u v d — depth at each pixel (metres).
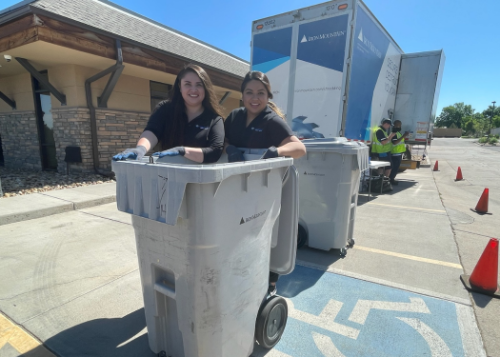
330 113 5.46
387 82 7.66
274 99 6.09
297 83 5.77
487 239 4.33
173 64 7.95
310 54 5.55
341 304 2.68
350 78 5.26
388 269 3.36
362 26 5.41
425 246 4.03
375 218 5.35
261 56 6.17
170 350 1.88
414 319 2.47
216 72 9.37
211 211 1.42
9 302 2.66
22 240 3.99
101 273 3.18
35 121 8.16
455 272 3.28
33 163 8.52
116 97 7.95
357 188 3.83
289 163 1.88
